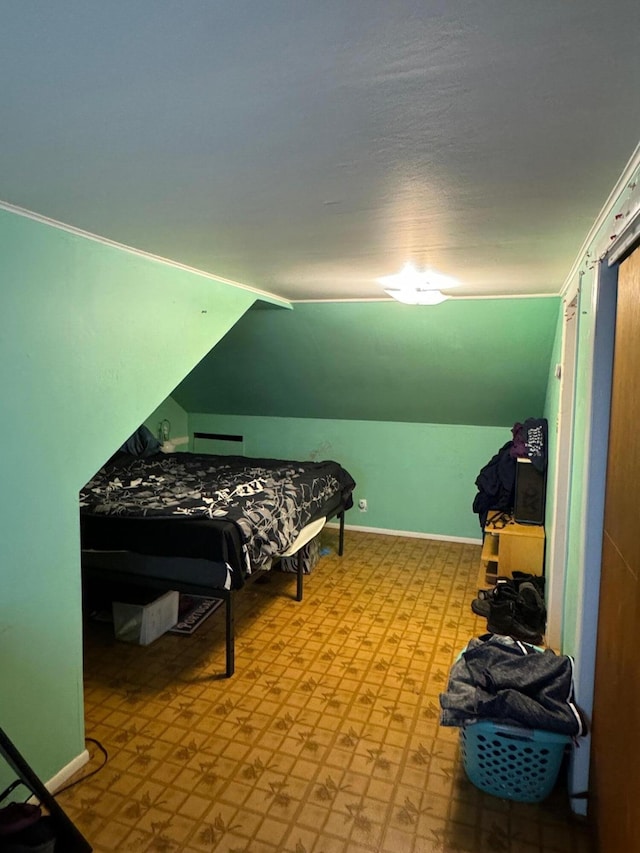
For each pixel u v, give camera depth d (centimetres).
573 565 216
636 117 102
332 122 106
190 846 178
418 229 190
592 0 68
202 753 221
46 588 196
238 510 291
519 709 188
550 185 142
